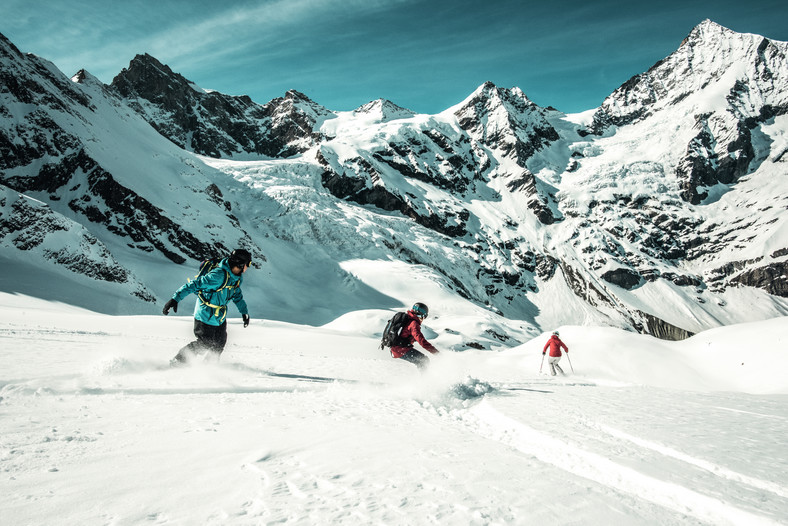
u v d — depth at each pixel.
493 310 124.38
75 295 49.28
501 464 2.15
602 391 5.28
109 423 2.69
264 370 6.23
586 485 1.87
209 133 173.12
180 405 3.38
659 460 2.21
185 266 80.06
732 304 146.75
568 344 18.42
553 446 2.64
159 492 1.63
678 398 4.57
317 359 9.57
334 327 51.72
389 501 1.60
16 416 2.72
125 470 1.86
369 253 111.94
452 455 2.31
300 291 90.25
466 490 1.75
